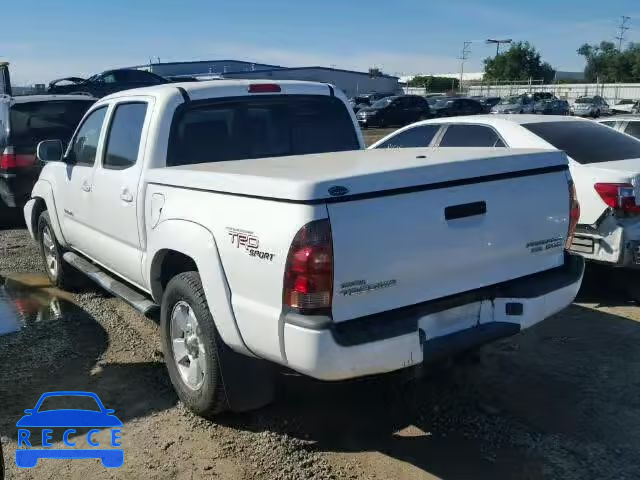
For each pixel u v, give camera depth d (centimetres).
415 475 330
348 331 299
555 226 379
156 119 436
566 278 378
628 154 624
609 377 440
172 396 421
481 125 695
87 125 560
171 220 381
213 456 351
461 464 339
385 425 380
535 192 365
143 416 396
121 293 480
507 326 352
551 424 379
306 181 292
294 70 7100
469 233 337
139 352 493
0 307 607
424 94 7250
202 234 349
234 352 353
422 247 320
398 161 356
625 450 351
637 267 558
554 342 504
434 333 330
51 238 641
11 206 927
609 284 653
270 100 493
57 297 637
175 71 6003
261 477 331
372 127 3719
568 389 423
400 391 422
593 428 374
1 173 921
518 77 9462
